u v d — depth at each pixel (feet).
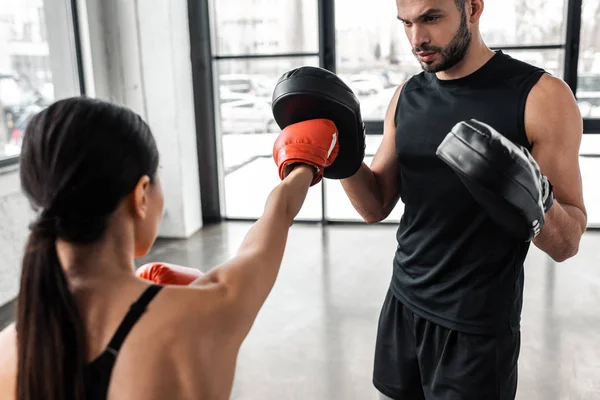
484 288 4.01
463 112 4.04
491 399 4.04
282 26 14.06
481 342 4.02
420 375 4.48
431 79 4.35
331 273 11.43
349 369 7.91
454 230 4.10
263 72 14.51
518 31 13.16
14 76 10.34
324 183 14.62
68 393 2.09
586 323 9.05
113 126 2.14
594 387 7.33
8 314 9.55
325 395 7.32
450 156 3.40
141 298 2.19
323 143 3.83
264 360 8.19
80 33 12.39
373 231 14.24
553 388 7.33
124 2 13.06
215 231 14.71
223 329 2.26
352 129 4.15
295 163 3.76
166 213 14.07
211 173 15.15
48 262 2.12
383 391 4.67
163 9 13.04
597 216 14.15
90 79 12.62
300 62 14.20
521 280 4.19
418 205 4.31
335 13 13.74
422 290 4.28
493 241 3.98
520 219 3.34
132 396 2.09
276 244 2.66
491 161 3.23
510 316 4.05
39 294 2.10
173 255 12.89
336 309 9.76
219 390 2.25
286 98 4.05
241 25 14.25
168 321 2.15
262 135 15.05
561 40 13.07
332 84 4.04
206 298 2.25
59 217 2.12
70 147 2.07
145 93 13.53
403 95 4.53
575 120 3.83
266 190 15.47
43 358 2.09
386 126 4.86
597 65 13.08
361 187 4.60
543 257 12.08
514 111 3.86
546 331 8.82
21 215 10.03
